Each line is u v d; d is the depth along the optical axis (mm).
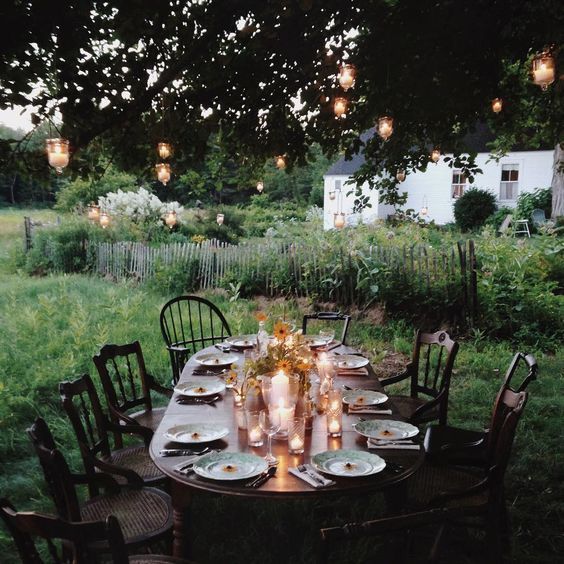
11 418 5090
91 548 2451
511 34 5074
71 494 2291
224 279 10852
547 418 5312
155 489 3076
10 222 22766
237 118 5316
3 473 4297
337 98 4684
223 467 2529
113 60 4227
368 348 7715
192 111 5016
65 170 4758
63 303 8891
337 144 6066
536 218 20141
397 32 4887
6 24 3615
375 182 7105
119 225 14898
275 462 2580
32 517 1708
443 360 7188
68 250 13977
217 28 4426
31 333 7160
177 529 2686
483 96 5609
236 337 5070
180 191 28172
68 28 3811
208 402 3463
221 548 3369
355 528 1768
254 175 6121
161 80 4453
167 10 4191
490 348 7543
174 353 5379
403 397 4605
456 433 3814
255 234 21297
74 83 4105
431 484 3182
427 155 6613
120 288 11469
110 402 3801
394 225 16562
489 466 3139
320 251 9781
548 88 5895
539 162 22109
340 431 2965
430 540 3316
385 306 8797
